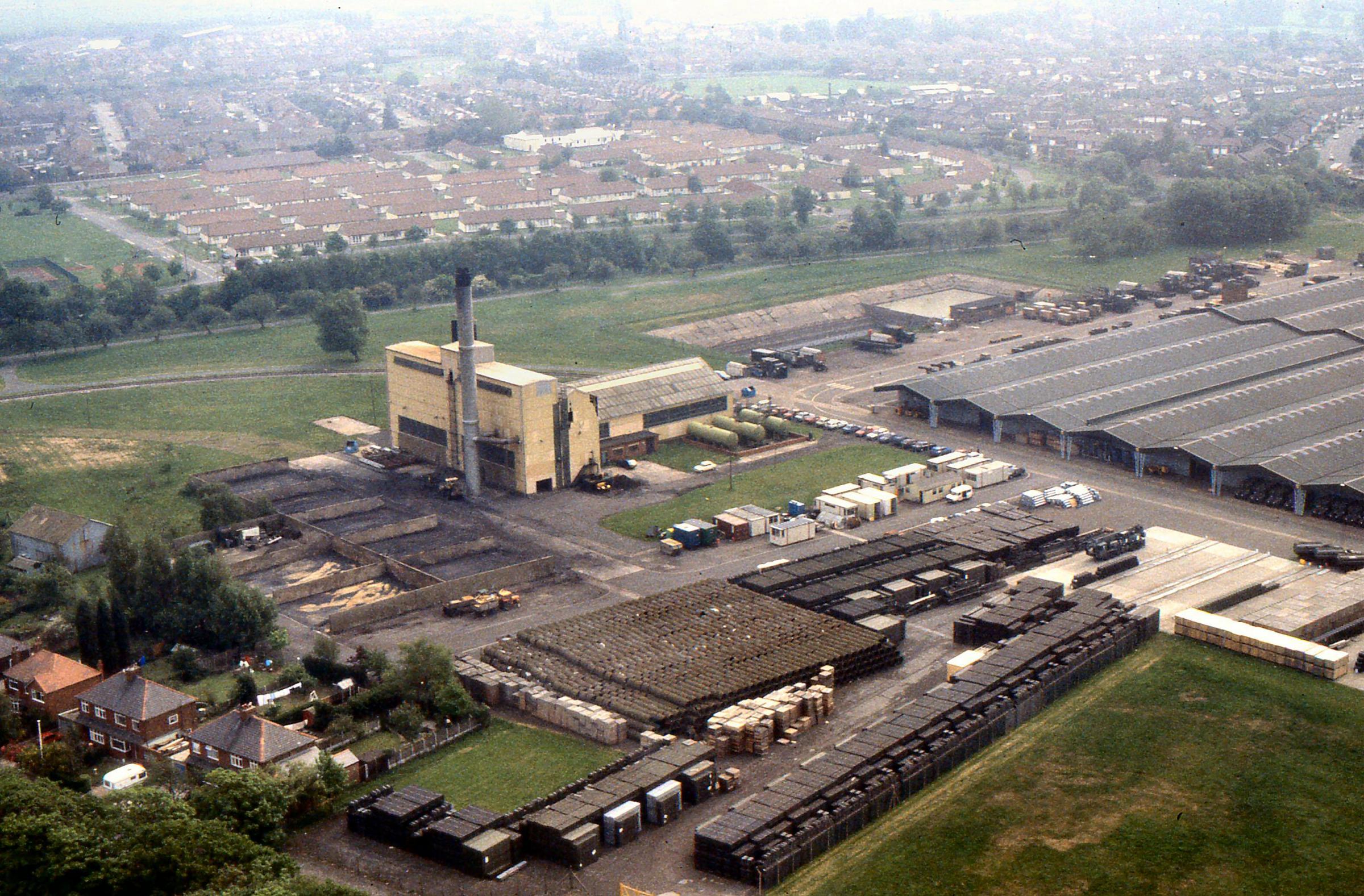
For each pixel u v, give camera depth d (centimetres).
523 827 12756
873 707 15550
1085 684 15912
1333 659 15788
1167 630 17412
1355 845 12556
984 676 15475
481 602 18388
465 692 15425
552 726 15350
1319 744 14350
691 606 18088
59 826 12325
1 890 11994
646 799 13200
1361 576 18712
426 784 14012
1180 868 12262
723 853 12250
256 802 12900
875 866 12406
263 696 15888
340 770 13700
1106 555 19825
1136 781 13738
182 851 11869
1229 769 13900
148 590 17750
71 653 17475
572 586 19388
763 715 14750
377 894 12144
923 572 19075
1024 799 13450
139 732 14625
